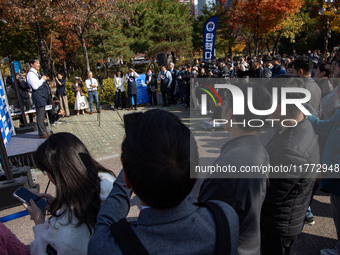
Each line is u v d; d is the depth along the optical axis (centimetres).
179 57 3056
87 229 124
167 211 75
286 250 162
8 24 1351
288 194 146
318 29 3350
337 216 201
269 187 148
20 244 128
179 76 1091
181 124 80
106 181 145
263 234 163
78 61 2036
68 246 118
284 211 150
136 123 79
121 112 1048
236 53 4688
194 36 2888
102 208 90
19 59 2178
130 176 75
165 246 71
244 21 2236
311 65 309
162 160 70
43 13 1090
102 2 1184
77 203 123
